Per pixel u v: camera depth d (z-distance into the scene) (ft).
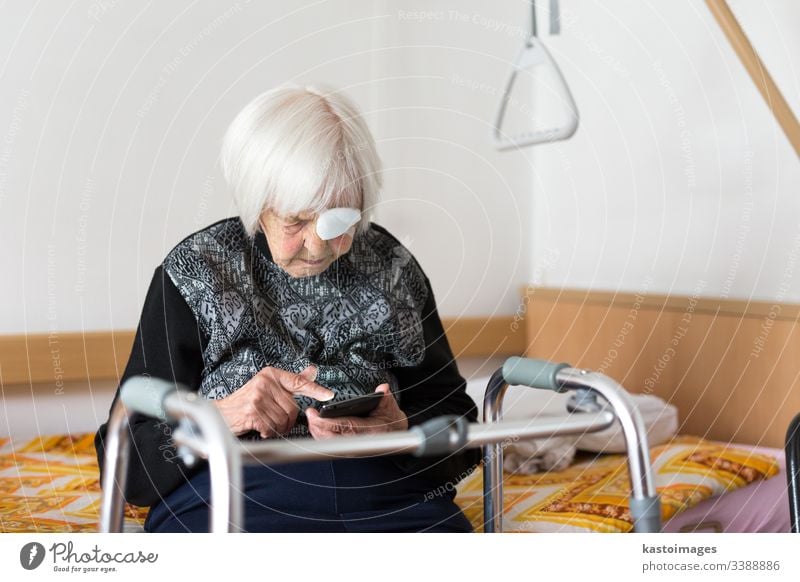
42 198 6.41
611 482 5.22
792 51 6.21
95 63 6.55
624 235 7.84
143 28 6.72
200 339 3.86
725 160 6.79
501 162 8.63
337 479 3.66
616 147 7.90
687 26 7.09
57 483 5.09
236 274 3.90
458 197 8.39
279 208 3.73
